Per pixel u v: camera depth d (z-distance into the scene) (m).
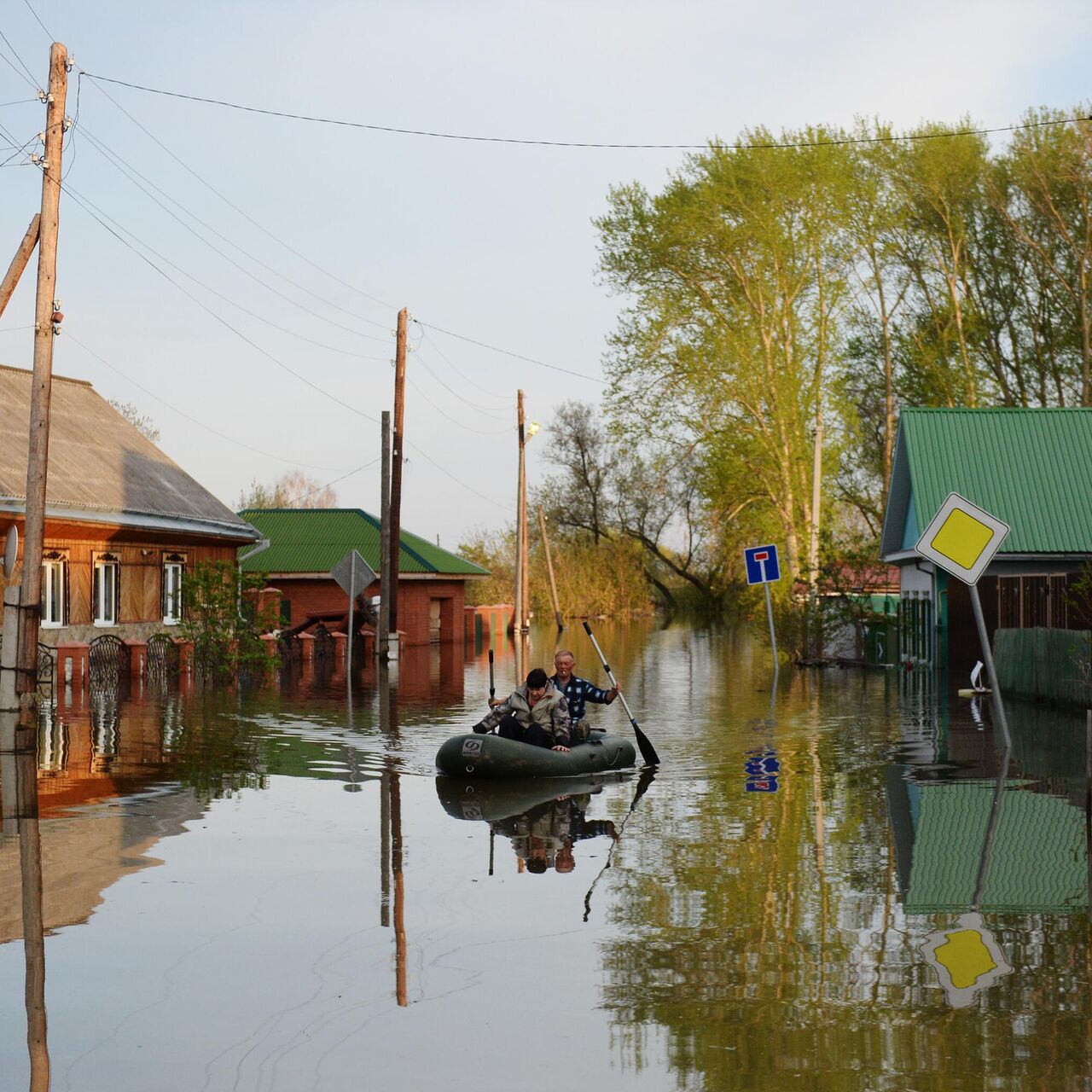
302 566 46.03
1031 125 44.50
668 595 88.06
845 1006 6.41
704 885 8.95
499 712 14.70
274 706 22.12
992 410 32.09
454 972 6.96
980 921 7.99
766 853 10.00
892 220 46.62
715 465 43.44
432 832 10.91
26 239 20.16
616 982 6.79
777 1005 6.43
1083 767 14.75
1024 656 23.81
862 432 47.84
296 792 12.98
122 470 31.19
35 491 19.25
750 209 41.50
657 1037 5.99
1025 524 29.80
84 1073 5.57
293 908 8.30
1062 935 7.65
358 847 10.23
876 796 12.75
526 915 8.12
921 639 32.25
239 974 6.93
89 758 15.27
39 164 18.89
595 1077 5.52
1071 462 31.02
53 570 27.09
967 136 46.41
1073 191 44.78
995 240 47.97
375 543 46.72
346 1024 6.17
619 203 43.34
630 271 43.38
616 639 52.50
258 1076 5.54
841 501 57.19
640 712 21.75
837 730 18.73
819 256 42.03
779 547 42.28
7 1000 6.53
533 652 41.91
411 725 19.14
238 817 11.53
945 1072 5.56
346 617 40.81
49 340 19.23
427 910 8.25
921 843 10.36
